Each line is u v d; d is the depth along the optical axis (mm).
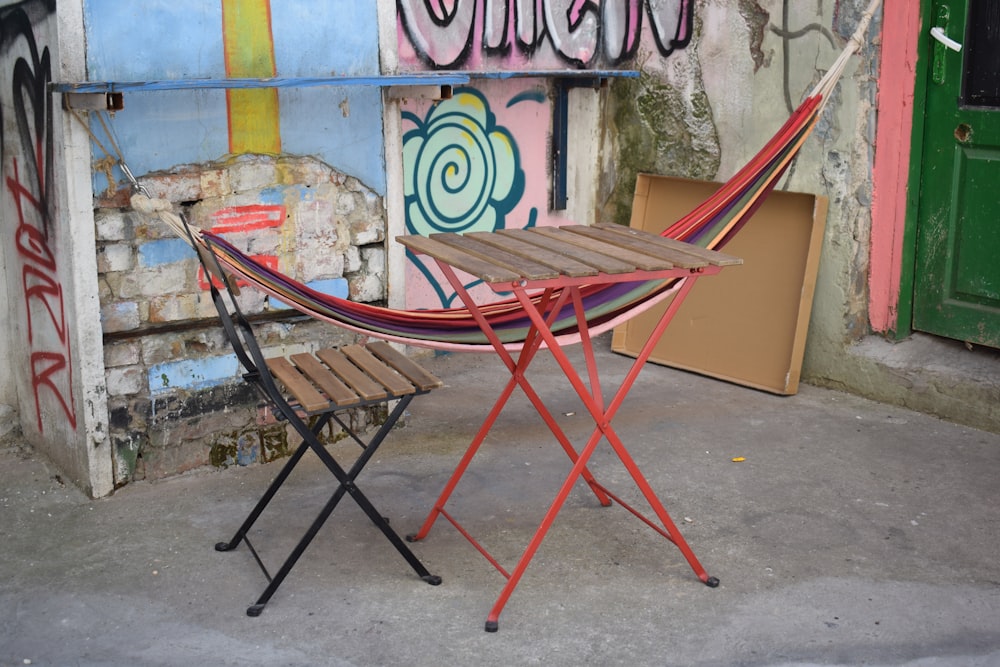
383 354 3684
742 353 5477
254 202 4316
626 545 3764
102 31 3855
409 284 5797
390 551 3742
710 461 4484
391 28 4535
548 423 3811
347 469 4410
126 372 4164
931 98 4973
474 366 5723
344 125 4461
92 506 4105
